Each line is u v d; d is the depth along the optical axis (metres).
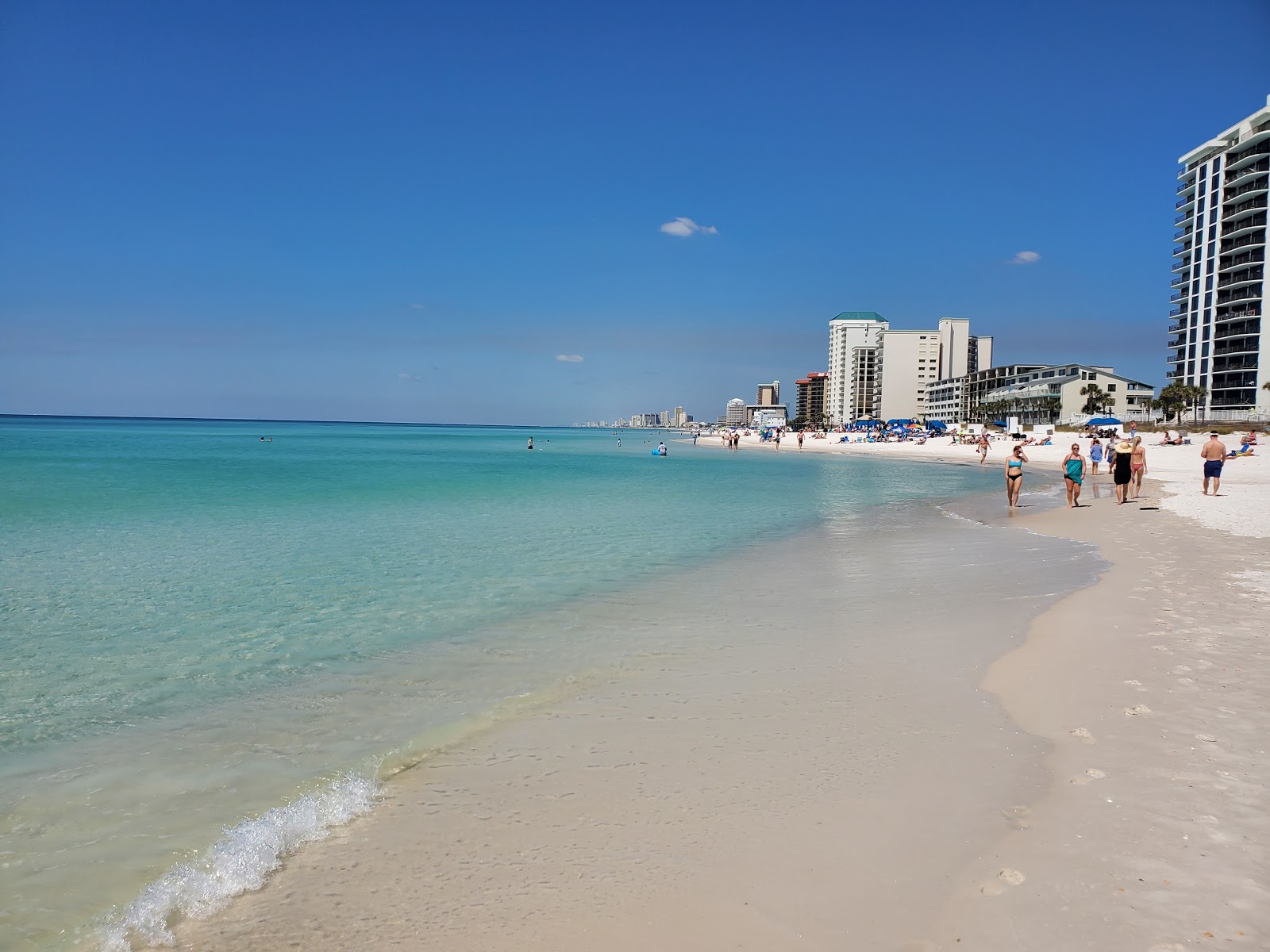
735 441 108.44
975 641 7.60
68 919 3.39
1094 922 3.16
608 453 84.31
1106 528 16.09
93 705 6.09
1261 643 7.16
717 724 5.55
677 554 13.74
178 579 11.24
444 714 5.84
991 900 3.35
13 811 4.36
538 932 3.23
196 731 5.54
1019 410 138.88
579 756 5.02
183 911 3.44
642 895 3.47
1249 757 4.66
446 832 4.07
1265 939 3.02
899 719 5.56
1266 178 94.94
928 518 19.73
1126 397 123.88
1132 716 5.40
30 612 9.21
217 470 39.03
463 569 12.17
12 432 118.75
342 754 5.11
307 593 10.27
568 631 8.28
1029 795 4.29
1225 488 25.91
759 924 3.24
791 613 9.05
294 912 3.42
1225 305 98.88
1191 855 3.62
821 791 4.44
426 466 46.97
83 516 19.20
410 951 3.13
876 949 3.06
